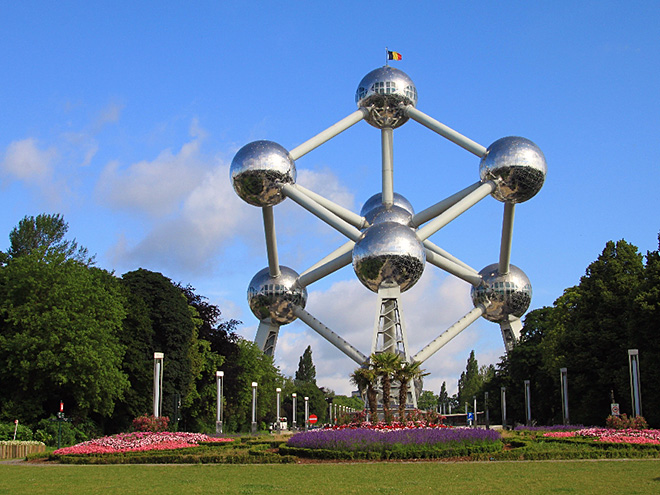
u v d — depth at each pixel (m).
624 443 33.84
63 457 31.73
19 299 48.88
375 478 21.77
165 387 60.41
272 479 22.11
